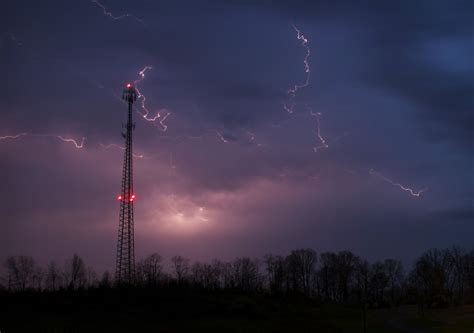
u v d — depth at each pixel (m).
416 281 106.69
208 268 93.12
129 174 71.88
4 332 47.22
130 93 75.00
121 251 69.44
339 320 71.44
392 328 66.75
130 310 58.28
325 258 110.81
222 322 56.88
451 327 67.38
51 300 59.53
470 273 107.44
